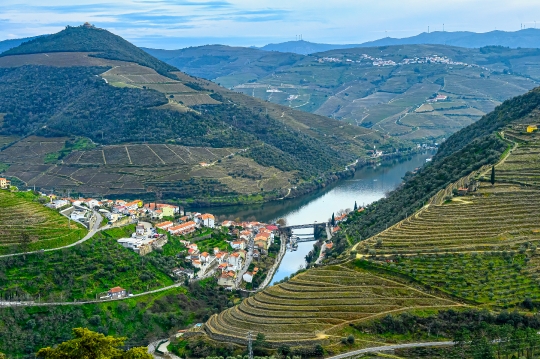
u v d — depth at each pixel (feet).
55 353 583.17
